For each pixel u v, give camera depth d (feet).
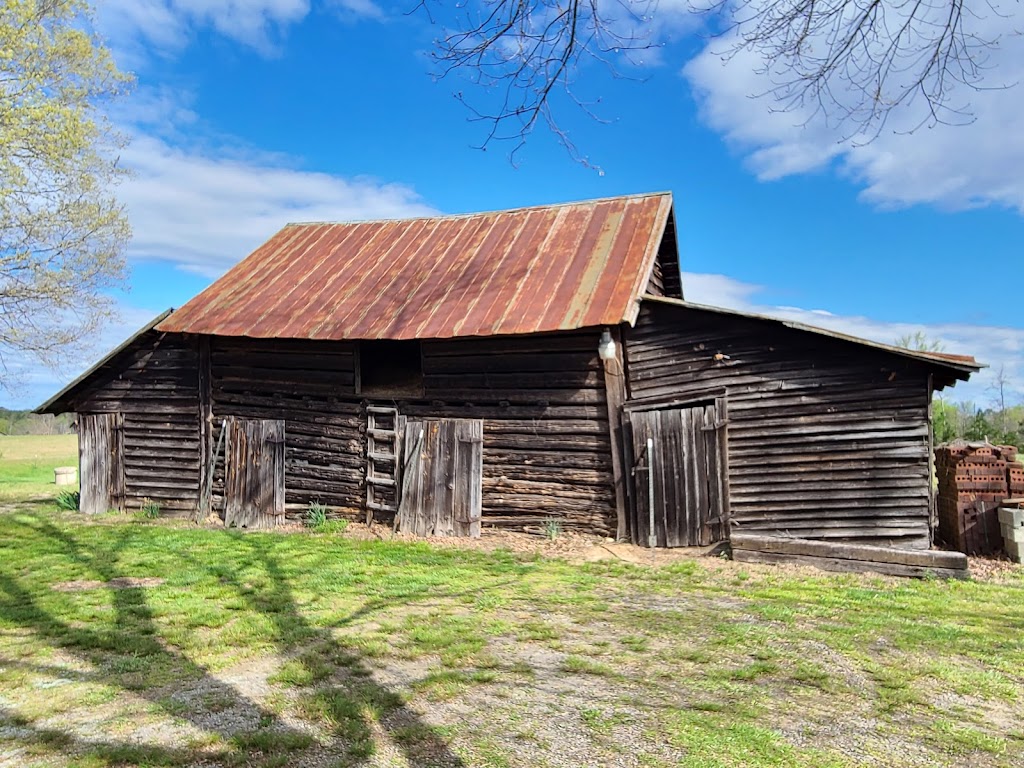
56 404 45.44
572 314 32.81
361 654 18.54
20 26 59.77
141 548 33.71
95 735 13.91
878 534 30.73
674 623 21.24
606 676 16.81
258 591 25.48
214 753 13.04
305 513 39.70
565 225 42.42
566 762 12.48
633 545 33.06
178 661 18.26
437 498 36.35
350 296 40.45
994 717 14.66
